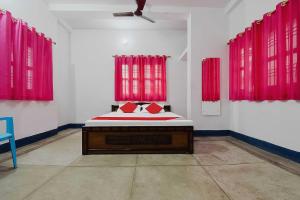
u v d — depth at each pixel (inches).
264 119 129.6
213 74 183.3
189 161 101.3
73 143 146.7
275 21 114.1
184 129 116.9
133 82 240.1
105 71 246.4
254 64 134.7
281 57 107.4
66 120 232.4
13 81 122.3
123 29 245.8
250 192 66.6
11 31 120.8
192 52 185.2
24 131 138.1
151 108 188.7
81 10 180.2
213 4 179.8
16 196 64.2
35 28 154.9
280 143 114.6
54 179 77.9
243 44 153.9
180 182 74.9
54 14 188.4
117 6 181.0
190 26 185.8
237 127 168.6
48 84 167.8
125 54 246.4
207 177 79.6
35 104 152.3
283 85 106.3
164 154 115.0
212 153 117.3
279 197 63.1
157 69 241.4
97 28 243.0
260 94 130.6
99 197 63.6
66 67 233.1
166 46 247.8
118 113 183.5
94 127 115.6
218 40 185.9
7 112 120.8
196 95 184.7
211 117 184.4
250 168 90.2
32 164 96.5
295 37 99.3
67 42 237.0
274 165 94.3
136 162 100.0
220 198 62.6
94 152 115.1
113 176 81.0
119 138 116.8
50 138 167.5
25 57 131.3
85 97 245.8
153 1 173.5
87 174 83.4
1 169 89.2
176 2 176.1
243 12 159.5
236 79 164.2
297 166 92.9
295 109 103.0
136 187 70.7
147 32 247.1
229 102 184.4
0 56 113.2
